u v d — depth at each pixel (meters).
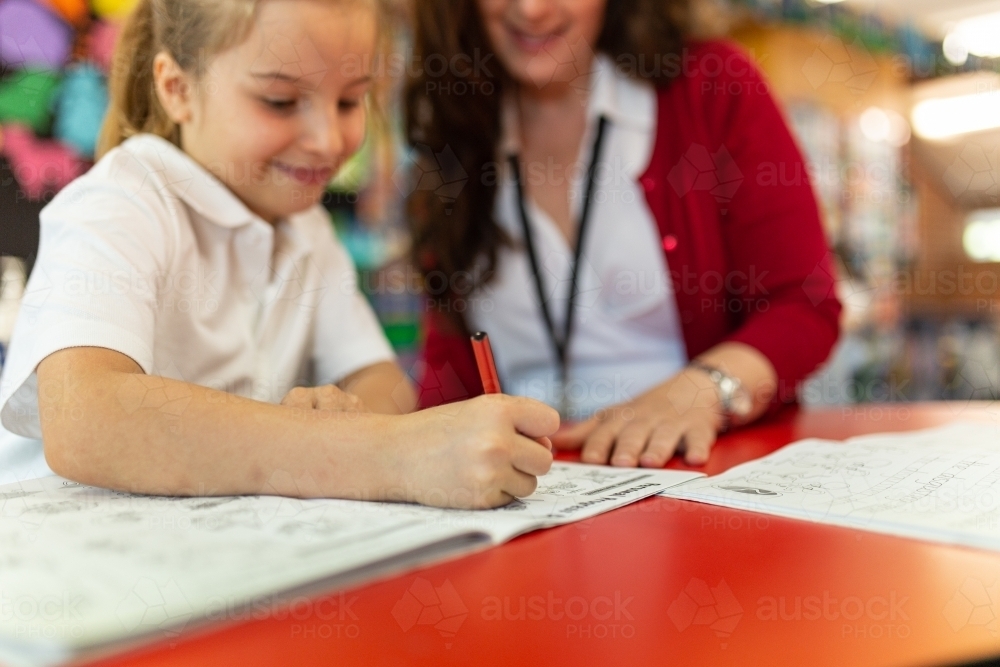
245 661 0.22
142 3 0.65
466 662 0.21
